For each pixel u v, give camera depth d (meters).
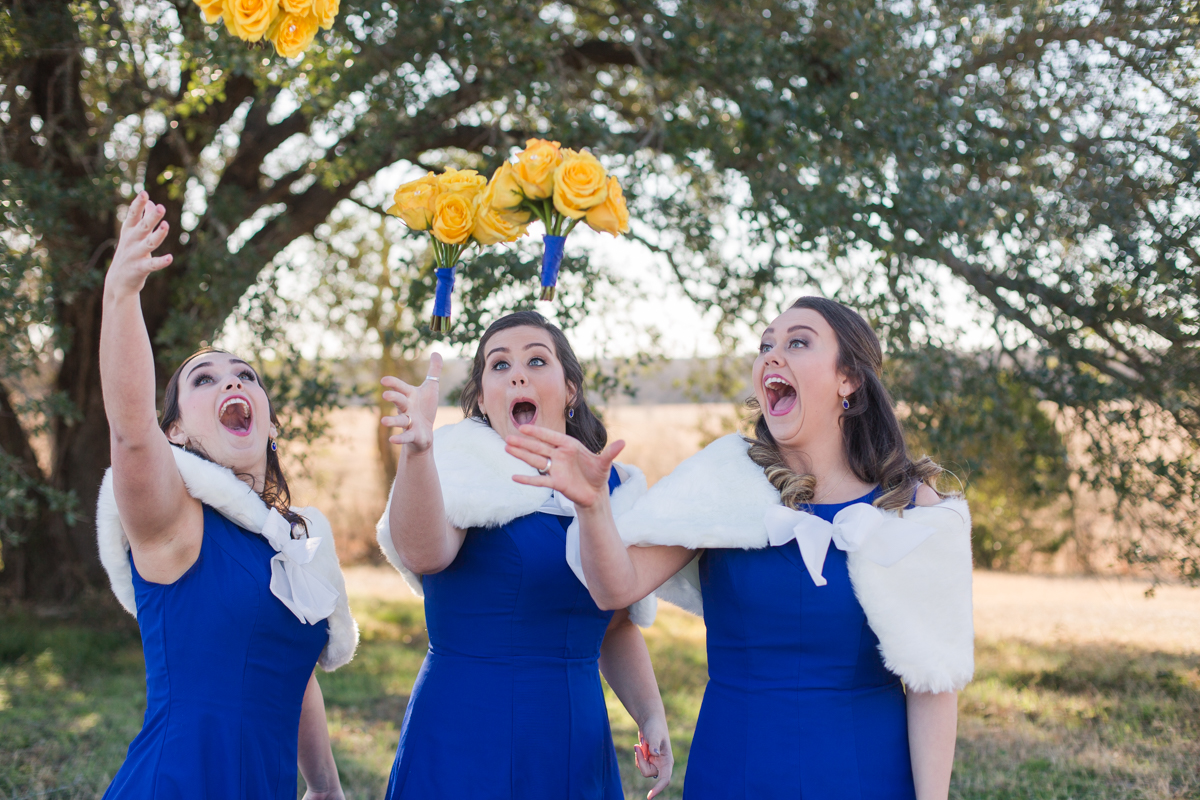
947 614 2.00
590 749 2.42
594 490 1.92
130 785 1.98
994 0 6.17
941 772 1.96
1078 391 6.17
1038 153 6.23
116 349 1.81
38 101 7.32
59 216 6.75
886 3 6.29
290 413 6.76
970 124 6.23
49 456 9.45
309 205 8.29
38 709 5.71
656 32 6.83
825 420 2.16
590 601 2.46
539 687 2.37
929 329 5.85
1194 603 9.82
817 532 2.01
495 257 5.44
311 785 2.50
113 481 1.94
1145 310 6.14
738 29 6.43
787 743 1.98
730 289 6.28
